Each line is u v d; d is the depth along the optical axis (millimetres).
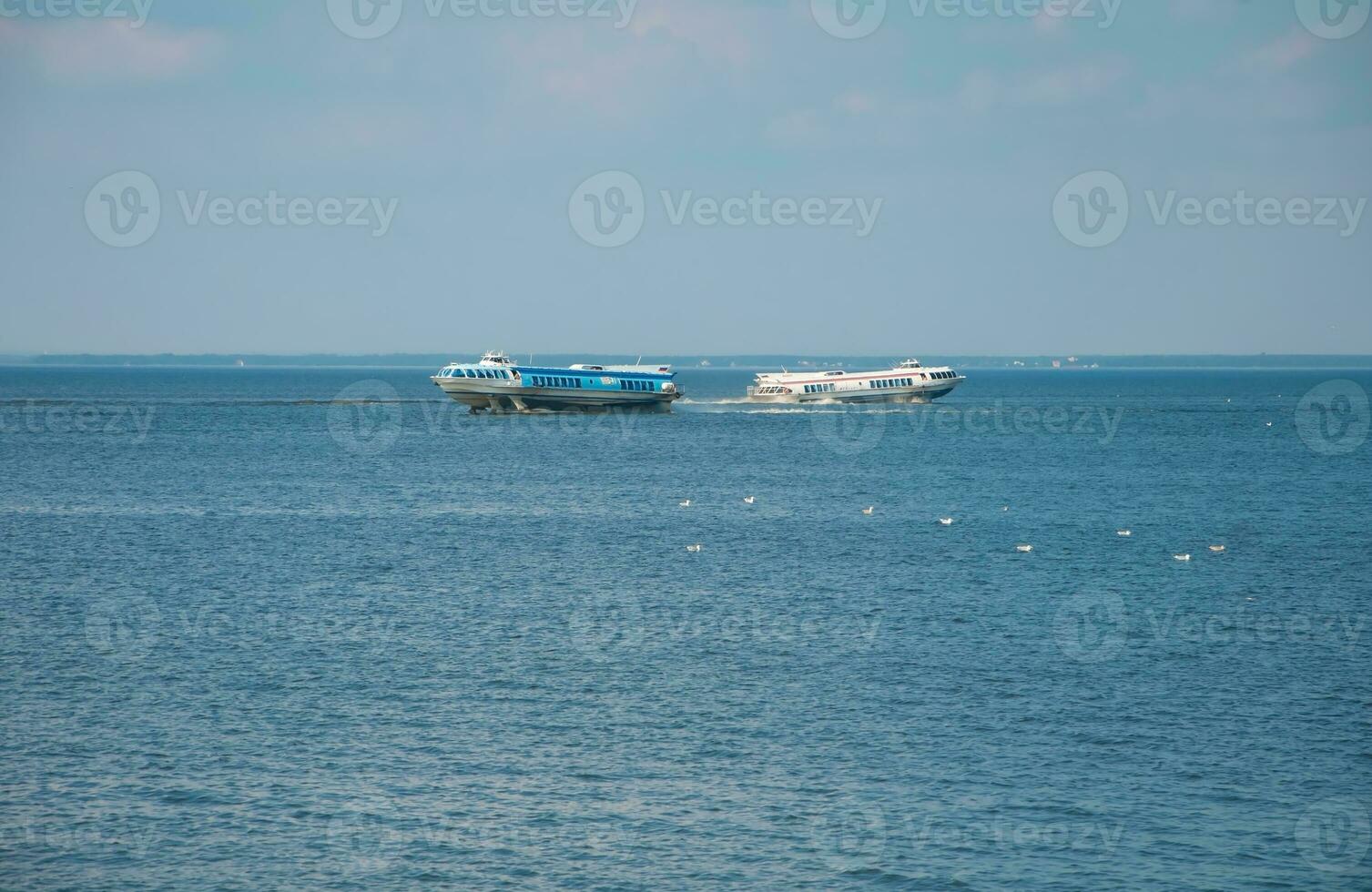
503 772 74688
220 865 63281
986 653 101750
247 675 94188
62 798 70500
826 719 84250
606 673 95375
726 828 67562
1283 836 66625
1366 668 97000
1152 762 76500
